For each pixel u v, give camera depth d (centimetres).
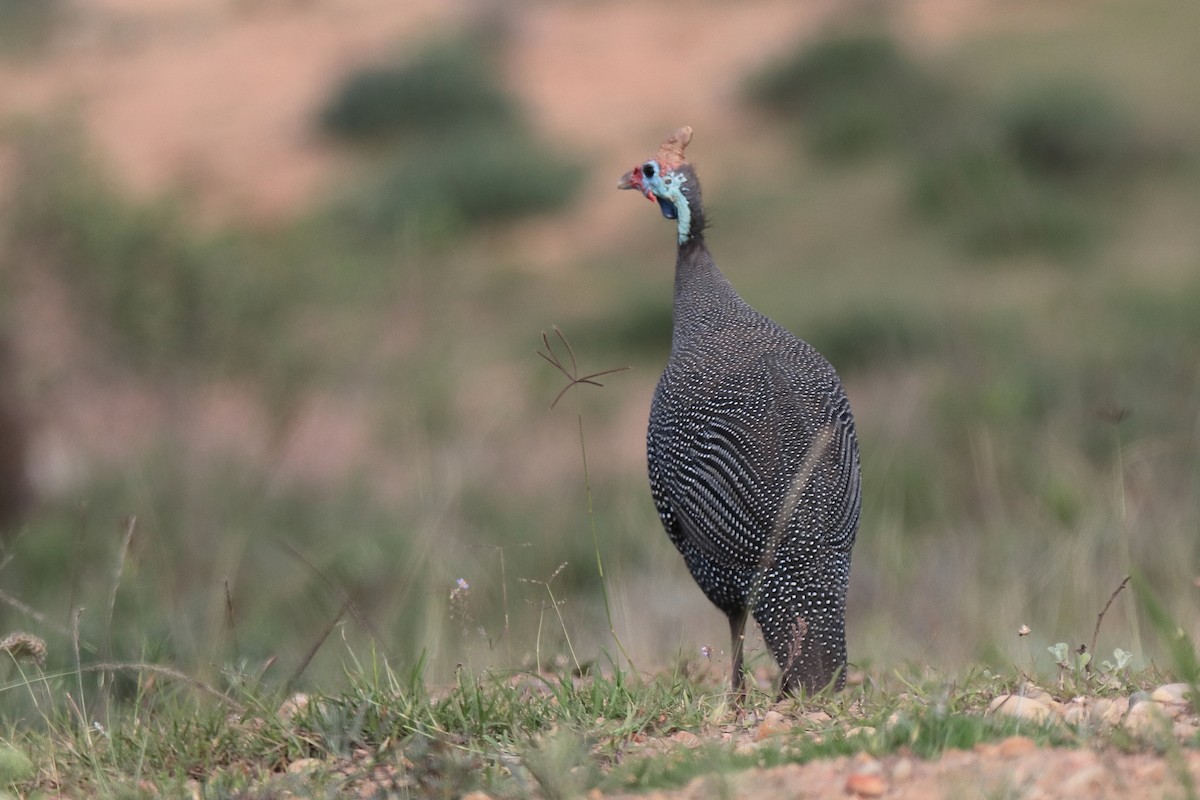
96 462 2250
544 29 7275
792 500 1027
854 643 1409
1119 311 3284
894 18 6806
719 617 1552
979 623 1391
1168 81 5634
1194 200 4744
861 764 786
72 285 2770
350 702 980
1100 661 1125
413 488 2133
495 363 3244
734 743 851
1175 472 1812
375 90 6191
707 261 1229
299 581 1730
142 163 6106
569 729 891
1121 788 708
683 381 1126
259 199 5722
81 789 919
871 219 4953
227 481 2116
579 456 2608
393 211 4953
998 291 4012
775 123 6066
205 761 937
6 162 2919
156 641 1292
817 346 3631
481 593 1662
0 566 1299
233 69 7044
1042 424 2166
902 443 2178
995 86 5772
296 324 2850
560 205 5425
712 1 7250
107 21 7844
